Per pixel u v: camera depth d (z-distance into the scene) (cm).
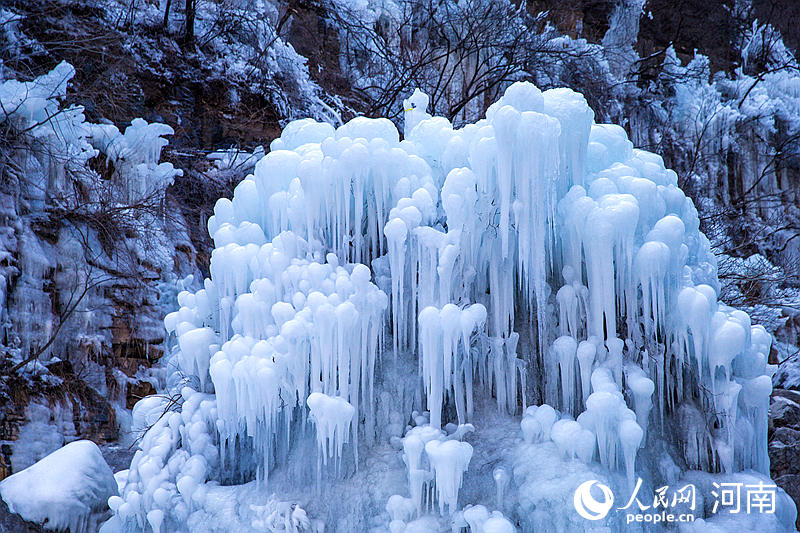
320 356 561
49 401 980
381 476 563
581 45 2075
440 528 524
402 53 1920
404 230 561
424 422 577
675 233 566
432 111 1831
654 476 568
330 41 1889
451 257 555
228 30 1606
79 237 1091
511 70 1919
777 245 2027
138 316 1131
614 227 546
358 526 557
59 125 1135
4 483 593
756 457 620
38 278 1035
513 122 537
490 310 598
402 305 582
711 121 2131
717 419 598
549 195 565
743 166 2142
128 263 1139
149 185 1253
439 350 550
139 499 607
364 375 571
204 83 1484
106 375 1077
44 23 1312
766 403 617
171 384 814
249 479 636
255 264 614
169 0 1479
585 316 582
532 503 521
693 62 2309
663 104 2195
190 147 1434
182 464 624
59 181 1120
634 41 2264
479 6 1916
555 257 601
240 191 667
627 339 579
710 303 578
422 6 1978
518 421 584
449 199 555
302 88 1656
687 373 608
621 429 524
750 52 2477
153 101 1418
